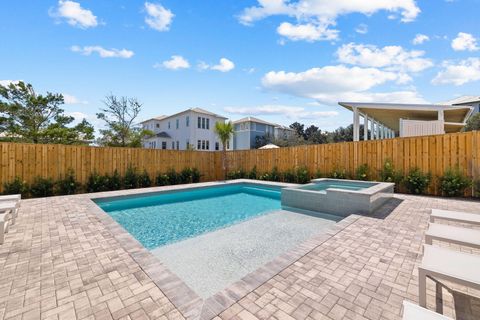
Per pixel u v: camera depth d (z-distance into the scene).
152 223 6.49
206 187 10.95
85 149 10.02
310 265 3.08
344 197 6.23
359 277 2.80
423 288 2.19
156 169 12.24
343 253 3.44
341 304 2.31
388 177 9.03
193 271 3.64
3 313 2.21
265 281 2.71
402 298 2.40
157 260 3.28
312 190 7.59
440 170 8.11
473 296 2.43
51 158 9.20
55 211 6.01
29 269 3.04
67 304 2.35
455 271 2.08
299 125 50.00
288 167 12.48
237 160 14.86
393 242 3.86
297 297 2.42
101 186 10.09
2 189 8.17
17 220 5.21
